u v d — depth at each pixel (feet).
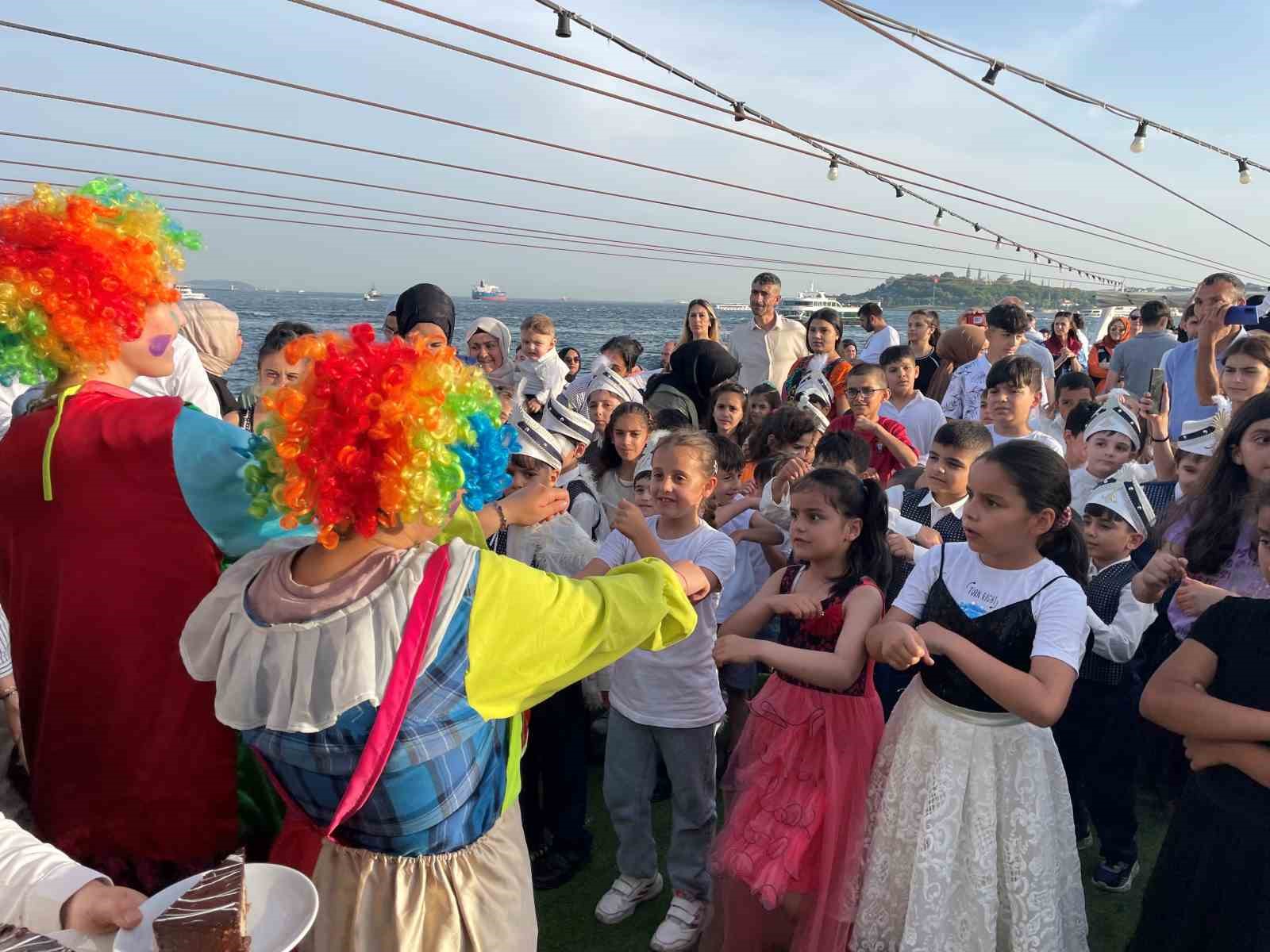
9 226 5.57
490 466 4.51
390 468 4.02
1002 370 14.19
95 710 5.68
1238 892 6.14
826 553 8.61
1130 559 10.52
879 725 8.64
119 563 5.51
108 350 5.82
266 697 4.42
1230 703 6.27
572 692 10.59
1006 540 7.77
